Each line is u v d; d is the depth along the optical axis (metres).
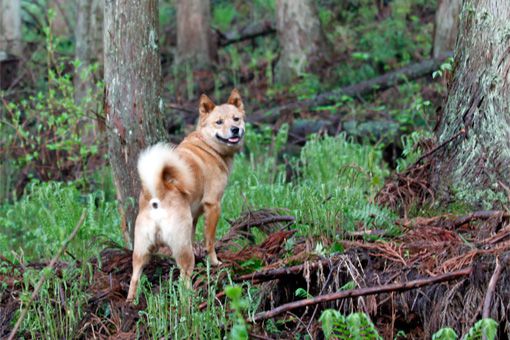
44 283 7.78
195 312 7.31
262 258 8.40
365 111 17.77
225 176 8.98
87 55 18.28
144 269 8.46
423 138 10.05
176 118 19.34
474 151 8.91
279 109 18.77
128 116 9.16
